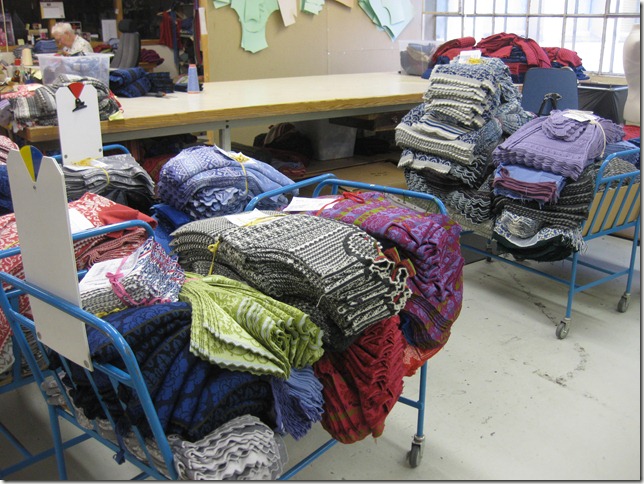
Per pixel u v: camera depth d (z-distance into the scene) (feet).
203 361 4.12
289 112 10.50
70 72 9.98
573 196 8.57
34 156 4.12
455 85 9.58
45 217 4.18
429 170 10.05
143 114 8.92
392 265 4.87
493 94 9.45
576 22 16.71
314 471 6.58
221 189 7.13
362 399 5.05
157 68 17.40
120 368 4.11
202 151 7.56
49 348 4.68
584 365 8.75
